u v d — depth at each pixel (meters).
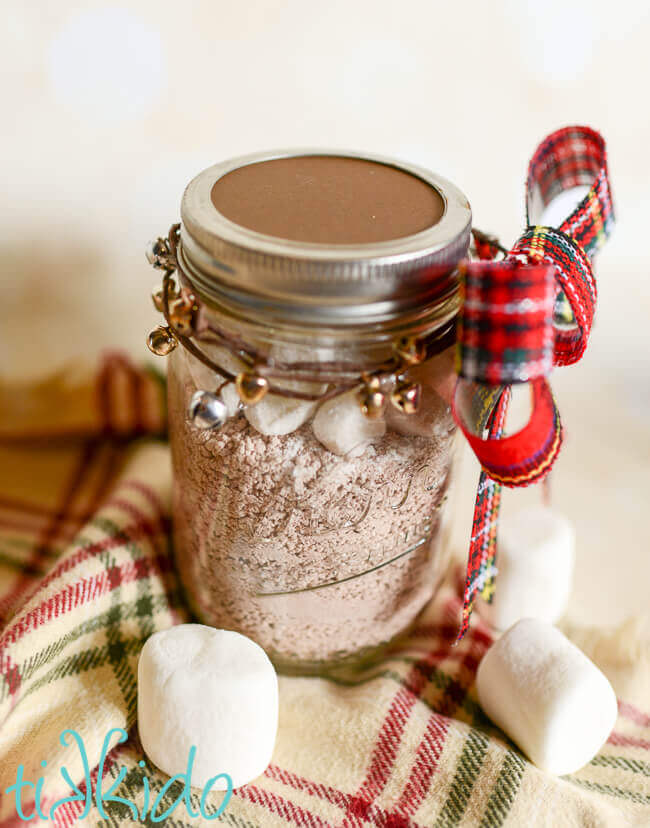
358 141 0.38
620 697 0.29
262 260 0.23
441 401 0.26
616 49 0.37
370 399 0.24
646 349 0.43
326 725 0.28
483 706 0.28
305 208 0.26
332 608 0.28
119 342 0.40
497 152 0.39
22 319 0.39
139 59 0.35
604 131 0.39
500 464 0.24
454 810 0.25
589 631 0.31
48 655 0.27
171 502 0.33
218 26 0.35
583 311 0.25
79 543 0.30
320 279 0.22
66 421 0.37
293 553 0.26
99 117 0.36
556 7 0.36
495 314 0.22
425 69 0.36
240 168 0.28
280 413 0.25
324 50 0.36
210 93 0.36
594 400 0.43
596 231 0.28
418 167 0.28
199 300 0.24
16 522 0.35
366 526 0.26
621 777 0.27
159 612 0.30
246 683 0.25
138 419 0.37
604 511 0.37
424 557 0.29
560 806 0.25
